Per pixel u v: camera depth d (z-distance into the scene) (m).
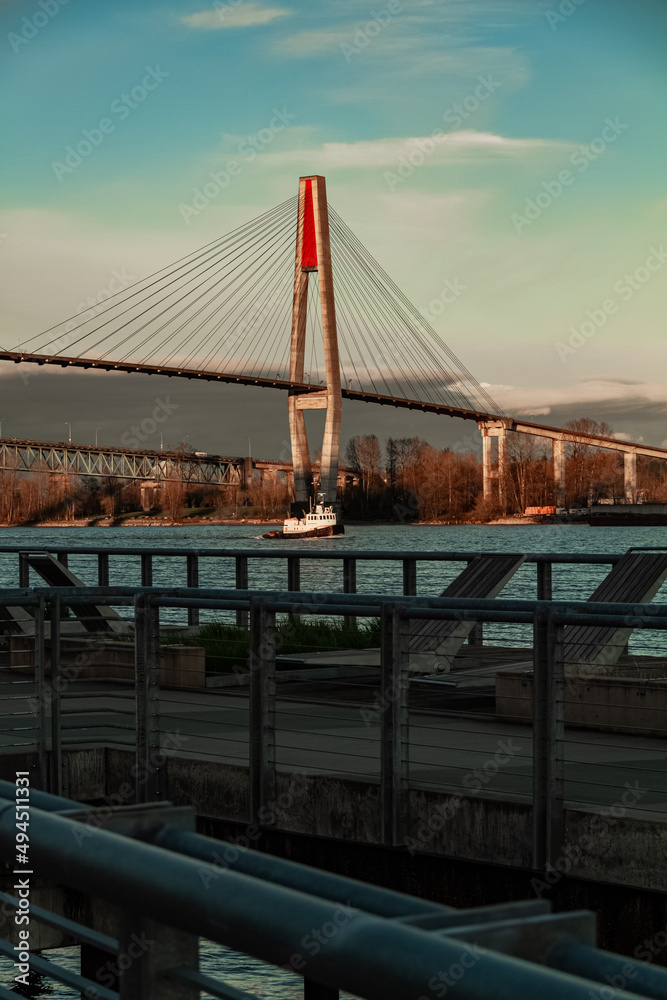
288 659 10.80
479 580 11.24
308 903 1.55
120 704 9.78
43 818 2.06
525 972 1.30
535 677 5.63
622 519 102.75
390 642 6.16
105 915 6.82
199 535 102.12
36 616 7.42
